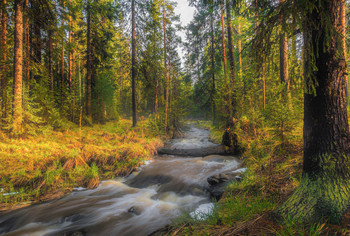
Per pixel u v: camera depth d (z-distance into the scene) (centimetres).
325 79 247
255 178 436
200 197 509
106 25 1825
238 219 280
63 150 768
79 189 580
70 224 402
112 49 2014
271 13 282
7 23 984
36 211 448
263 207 304
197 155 966
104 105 2022
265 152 600
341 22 244
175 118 1667
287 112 554
